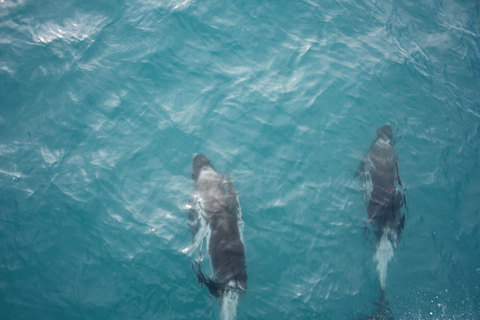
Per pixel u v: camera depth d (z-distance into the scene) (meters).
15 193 6.79
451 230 7.19
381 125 8.36
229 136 7.82
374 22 10.25
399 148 8.02
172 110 8.06
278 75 8.79
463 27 10.61
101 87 8.21
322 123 8.20
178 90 8.34
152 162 7.39
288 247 6.71
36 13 9.20
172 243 6.50
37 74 8.27
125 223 6.66
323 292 6.33
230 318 5.86
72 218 6.64
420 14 10.78
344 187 7.44
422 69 9.47
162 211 6.84
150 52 8.80
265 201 7.13
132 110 7.98
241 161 7.54
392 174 7.54
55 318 5.71
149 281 6.13
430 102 8.89
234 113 8.11
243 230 6.67
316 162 7.70
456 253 6.92
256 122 8.04
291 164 7.62
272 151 7.73
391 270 6.67
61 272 6.12
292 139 7.93
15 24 8.97
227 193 6.95
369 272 6.62
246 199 7.08
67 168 7.16
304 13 10.03
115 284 6.08
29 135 7.48
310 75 8.86
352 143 8.02
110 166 7.26
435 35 10.32
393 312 6.18
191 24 9.34
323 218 7.08
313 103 8.43
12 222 6.50
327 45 9.48
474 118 8.77
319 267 6.58
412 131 8.35
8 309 5.69
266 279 6.34
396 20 10.46
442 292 6.45
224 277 5.97
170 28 9.23
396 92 8.94
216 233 6.32
